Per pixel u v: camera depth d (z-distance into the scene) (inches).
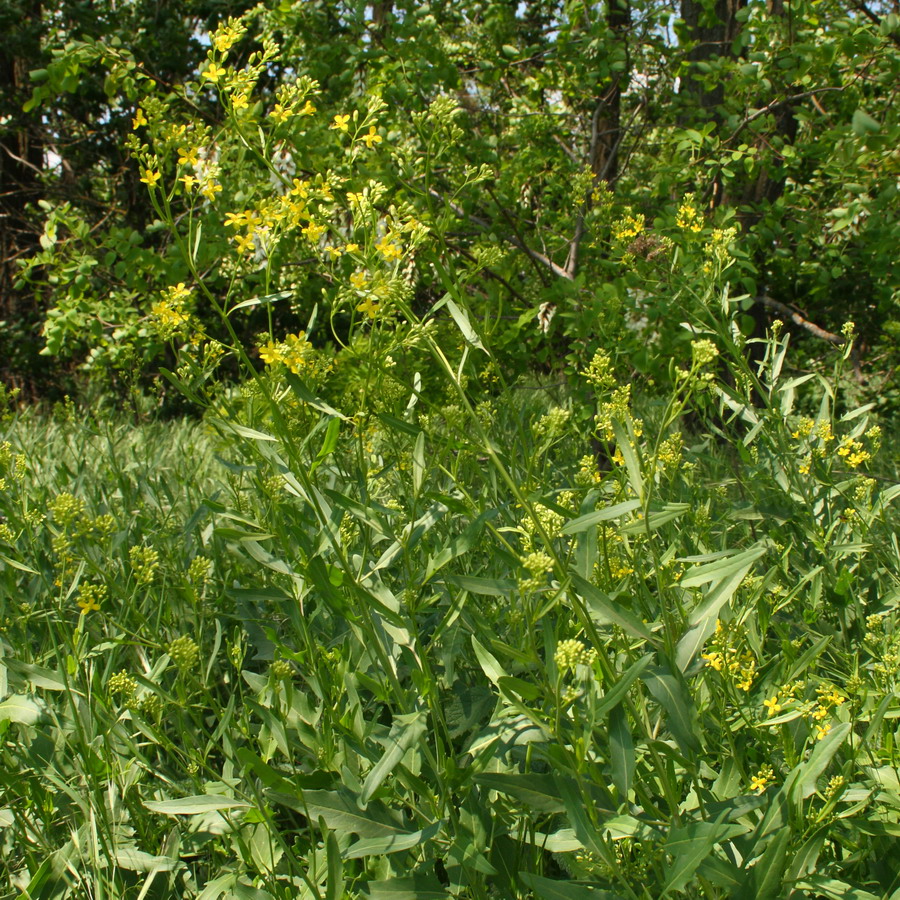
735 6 233.6
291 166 197.0
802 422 102.3
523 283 221.9
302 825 84.3
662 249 143.5
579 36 211.0
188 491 146.6
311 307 192.7
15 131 400.8
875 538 107.7
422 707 70.9
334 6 203.5
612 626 74.3
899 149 161.9
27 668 80.4
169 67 356.8
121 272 183.5
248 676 81.1
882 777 66.3
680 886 51.8
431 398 135.3
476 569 107.8
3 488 106.3
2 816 80.2
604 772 63.5
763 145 200.8
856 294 269.1
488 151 188.5
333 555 71.5
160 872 79.3
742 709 71.4
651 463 59.8
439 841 66.6
